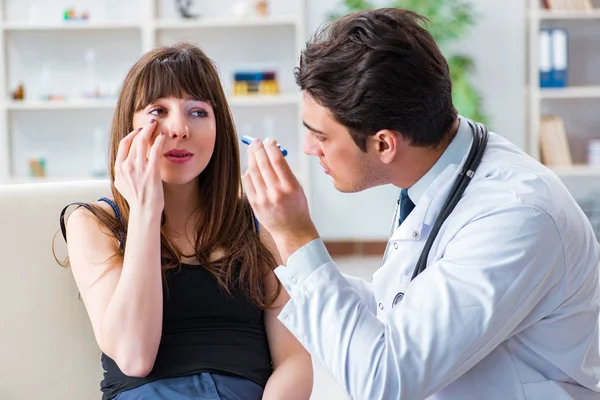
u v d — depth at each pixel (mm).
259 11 4809
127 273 1463
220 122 1653
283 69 4977
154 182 1469
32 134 5027
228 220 1651
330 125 1299
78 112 5020
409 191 1387
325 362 1250
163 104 1582
